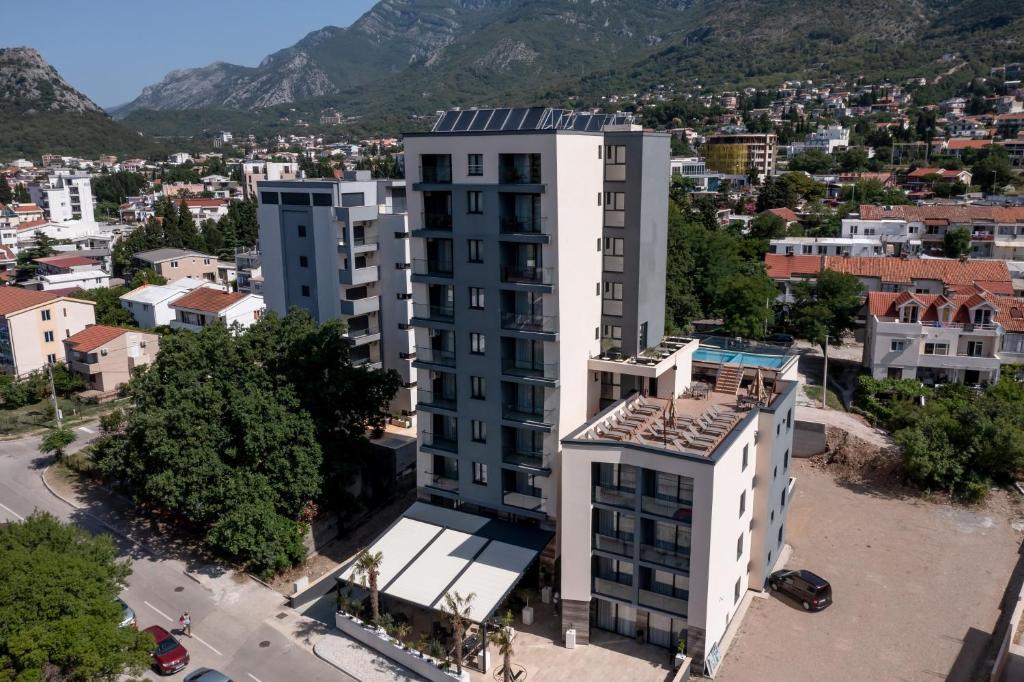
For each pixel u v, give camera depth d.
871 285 100.19
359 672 41.84
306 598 48.97
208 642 44.97
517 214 47.47
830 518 58.41
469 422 50.28
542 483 48.75
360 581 45.72
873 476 65.25
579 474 42.06
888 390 77.69
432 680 40.84
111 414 72.75
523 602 47.19
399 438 68.94
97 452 61.72
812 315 90.44
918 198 186.62
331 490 56.34
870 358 84.25
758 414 46.44
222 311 96.12
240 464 53.06
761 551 47.69
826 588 46.25
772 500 48.38
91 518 60.16
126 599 49.16
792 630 44.53
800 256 109.81
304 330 59.12
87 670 34.25
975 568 51.00
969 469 61.38
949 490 61.31
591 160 48.69
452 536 48.09
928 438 62.94
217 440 53.06
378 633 43.78
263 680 41.56
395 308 74.19
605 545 43.00
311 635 45.50
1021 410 63.91
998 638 43.41
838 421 71.81
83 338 90.38
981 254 131.00
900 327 79.31
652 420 46.84
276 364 57.66
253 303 99.38
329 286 73.81
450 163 48.66
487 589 42.62
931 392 76.75
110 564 42.25
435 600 42.09
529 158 46.06
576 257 47.94
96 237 169.62
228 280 143.75
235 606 48.53
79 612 36.44
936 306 80.12
